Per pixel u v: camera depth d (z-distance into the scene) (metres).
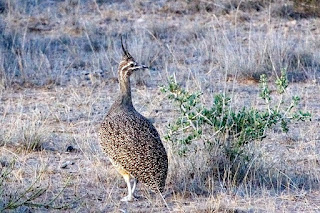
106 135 17.19
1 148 21.22
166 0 42.72
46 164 19.94
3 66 30.14
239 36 36.47
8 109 25.62
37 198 17.36
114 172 19.05
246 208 16.89
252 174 18.72
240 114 19.20
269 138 22.53
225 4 41.62
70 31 37.28
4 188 17.42
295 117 19.67
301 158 20.62
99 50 34.31
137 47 32.62
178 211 16.62
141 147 16.70
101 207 16.98
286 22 39.12
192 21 39.59
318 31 37.41
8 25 36.44
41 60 31.12
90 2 42.56
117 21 39.56
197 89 27.86
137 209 16.89
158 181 16.64
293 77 30.06
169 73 30.61
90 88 28.67
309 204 17.33
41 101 26.84
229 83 29.28
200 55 33.28
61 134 22.88
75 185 18.39
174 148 18.95
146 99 26.92
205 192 17.92
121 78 17.75
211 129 19.56
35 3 41.75
